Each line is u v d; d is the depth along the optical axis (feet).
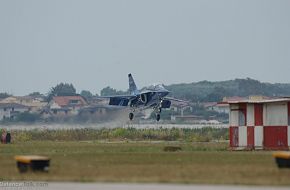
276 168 414.41
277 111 636.48
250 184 344.28
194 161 476.54
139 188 337.93
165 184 352.08
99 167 436.76
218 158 500.33
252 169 411.34
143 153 566.36
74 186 349.61
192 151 603.26
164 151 606.14
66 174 399.03
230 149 641.40
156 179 369.09
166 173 398.01
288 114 631.15
